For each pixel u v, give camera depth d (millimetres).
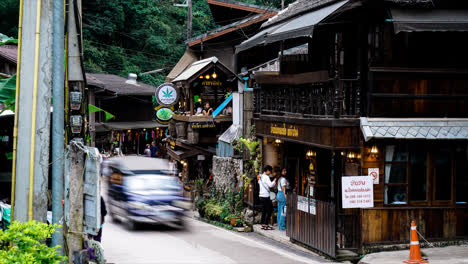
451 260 11102
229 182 19359
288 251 13305
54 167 8062
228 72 26109
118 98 37812
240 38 31938
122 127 36156
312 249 13148
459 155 12711
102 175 17531
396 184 12445
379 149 12297
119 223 15773
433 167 12562
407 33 12281
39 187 7684
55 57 8062
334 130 12070
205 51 34344
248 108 18828
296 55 15812
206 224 18078
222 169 20219
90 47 40250
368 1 11633
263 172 17406
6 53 25781
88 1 40844
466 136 12133
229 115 25703
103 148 36094
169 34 45625
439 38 12344
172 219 15266
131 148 39000
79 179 7992
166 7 47031
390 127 12031
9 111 13453
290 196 14250
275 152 17406
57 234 8008
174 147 29672
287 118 14492
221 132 26125
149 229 15328
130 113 38531
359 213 12352
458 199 12750
